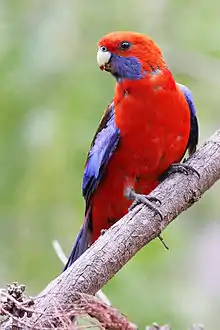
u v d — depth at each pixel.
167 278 11.84
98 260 6.80
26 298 6.28
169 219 7.56
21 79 12.26
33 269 11.88
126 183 9.09
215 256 15.56
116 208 9.39
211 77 12.95
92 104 11.85
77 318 6.22
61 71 12.27
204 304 12.41
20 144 11.90
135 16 12.84
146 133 8.70
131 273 11.59
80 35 12.59
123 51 8.61
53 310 6.20
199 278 15.28
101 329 6.00
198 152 8.02
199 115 12.66
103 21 12.69
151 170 8.95
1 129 12.02
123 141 8.84
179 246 12.02
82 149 11.58
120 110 8.75
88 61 12.36
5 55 12.46
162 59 8.69
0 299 6.11
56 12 12.80
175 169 7.85
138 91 8.61
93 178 9.23
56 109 11.91
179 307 11.59
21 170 11.80
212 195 13.32
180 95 8.77
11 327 6.20
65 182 11.67
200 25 13.09
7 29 12.74
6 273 11.95
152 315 11.34
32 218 11.85
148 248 11.73
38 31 12.62
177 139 8.83
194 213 13.43
